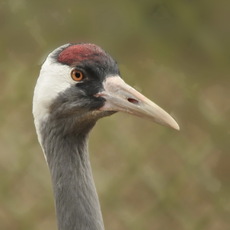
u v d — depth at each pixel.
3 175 13.15
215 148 13.80
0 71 14.10
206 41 14.89
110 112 7.71
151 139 13.84
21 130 13.53
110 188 13.21
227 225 13.21
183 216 13.27
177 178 13.55
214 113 14.06
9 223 13.03
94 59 7.66
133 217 13.16
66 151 7.84
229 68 14.95
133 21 14.98
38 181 13.23
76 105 7.70
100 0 15.05
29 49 14.38
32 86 13.81
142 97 7.62
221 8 14.97
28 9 14.59
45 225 13.00
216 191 13.45
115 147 13.69
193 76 14.71
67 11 14.95
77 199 7.79
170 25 15.03
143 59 14.84
